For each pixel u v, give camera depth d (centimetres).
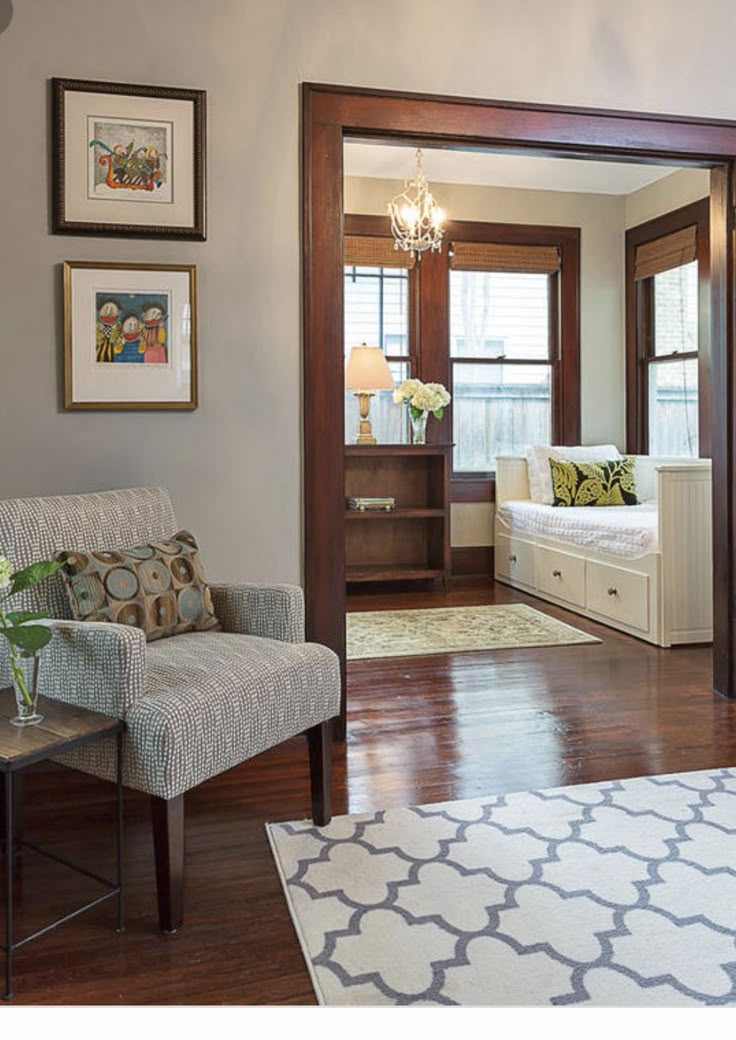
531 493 608
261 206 292
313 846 216
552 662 398
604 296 637
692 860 206
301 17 291
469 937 174
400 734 300
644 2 322
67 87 273
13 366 275
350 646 428
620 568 459
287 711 211
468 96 306
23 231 273
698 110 328
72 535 233
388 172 581
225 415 293
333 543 303
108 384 282
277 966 167
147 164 282
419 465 612
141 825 234
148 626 227
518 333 632
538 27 311
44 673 198
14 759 161
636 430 632
